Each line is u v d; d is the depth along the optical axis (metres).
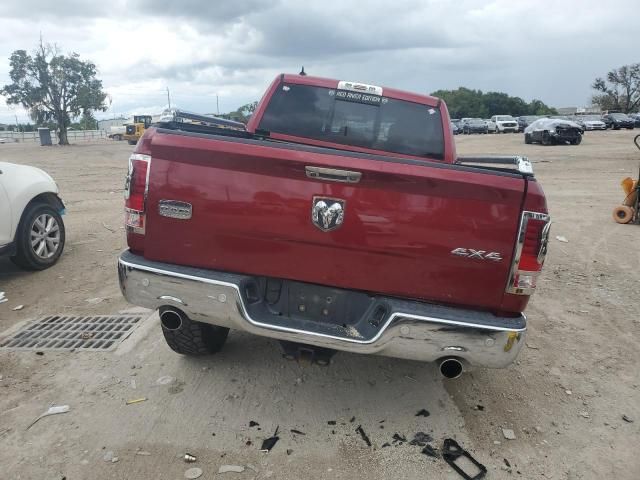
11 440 3.17
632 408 3.83
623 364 4.50
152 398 3.65
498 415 3.67
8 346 4.34
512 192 2.87
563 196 13.22
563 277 6.75
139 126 45.12
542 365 4.43
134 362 4.12
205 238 3.15
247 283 3.19
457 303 3.04
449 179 2.88
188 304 3.17
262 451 3.16
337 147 4.52
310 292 3.20
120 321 4.87
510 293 2.98
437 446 3.29
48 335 4.56
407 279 3.04
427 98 4.47
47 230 6.26
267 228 3.07
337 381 3.99
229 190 3.07
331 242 3.04
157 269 3.16
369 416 3.57
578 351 4.72
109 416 3.43
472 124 48.97
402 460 3.14
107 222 8.98
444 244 2.95
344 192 2.97
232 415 3.49
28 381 3.81
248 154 2.99
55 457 3.04
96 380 3.85
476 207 2.91
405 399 3.80
